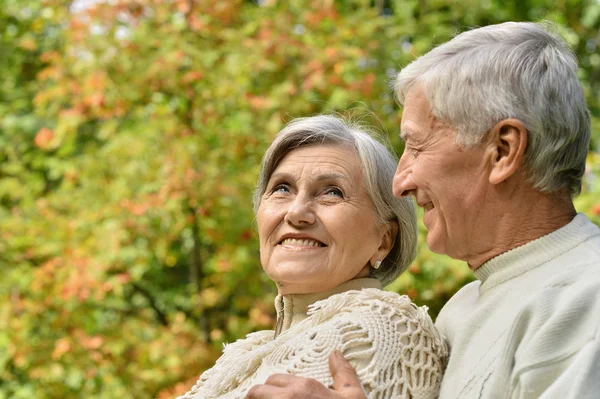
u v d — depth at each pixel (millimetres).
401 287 4578
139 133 5590
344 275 2025
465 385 1572
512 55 1596
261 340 2209
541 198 1615
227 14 5625
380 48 5523
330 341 1759
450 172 1640
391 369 1735
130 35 5641
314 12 5602
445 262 4609
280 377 1568
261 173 2164
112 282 5531
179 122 5688
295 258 2010
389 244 2129
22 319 5637
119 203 5496
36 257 5988
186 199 5477
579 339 1395
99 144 6746
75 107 5707
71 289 5391
